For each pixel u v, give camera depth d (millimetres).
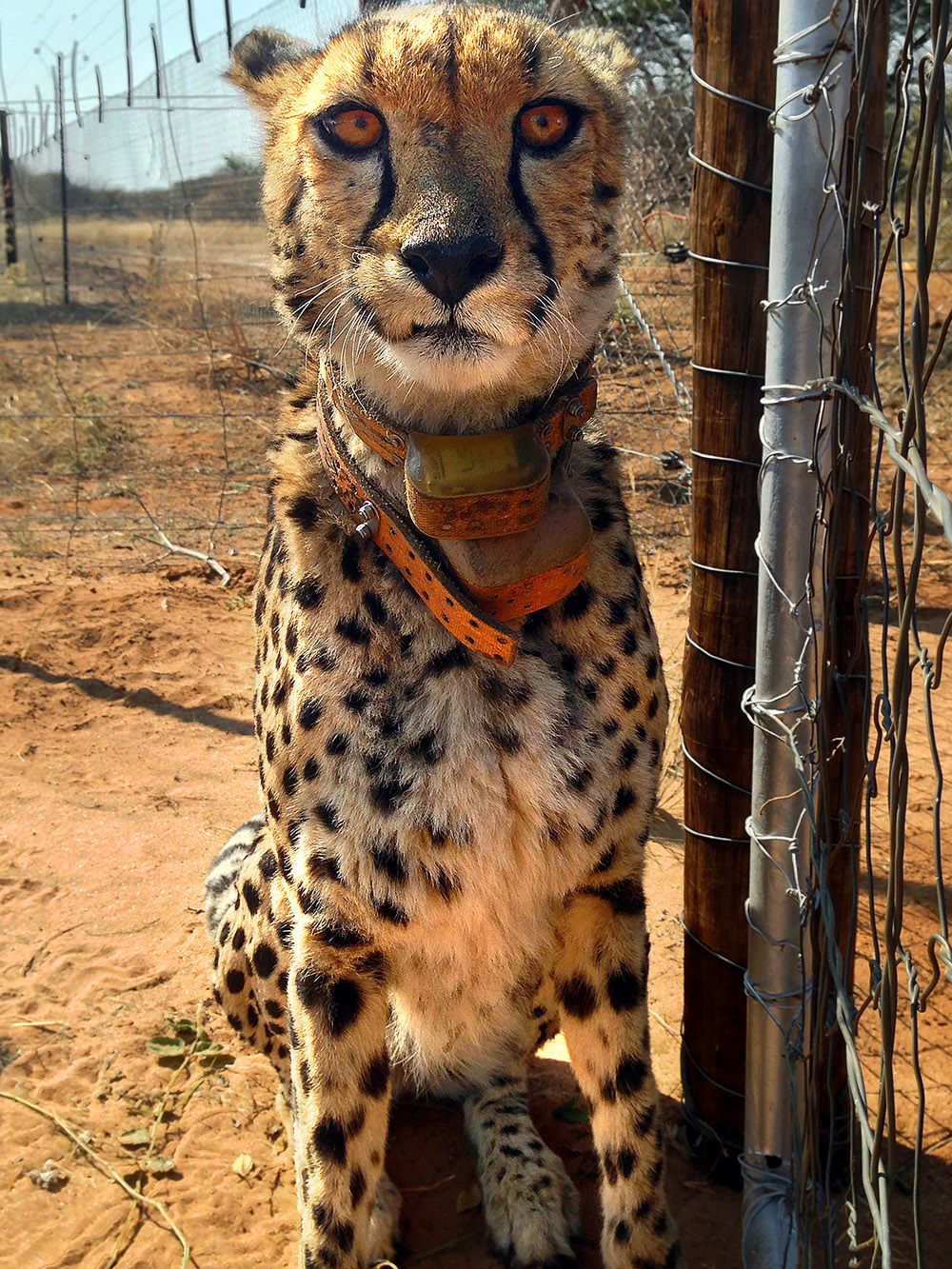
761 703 588
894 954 407
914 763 1208
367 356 584
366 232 561
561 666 599
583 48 654
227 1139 783
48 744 1282
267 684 652
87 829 1123
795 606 552
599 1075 652
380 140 553
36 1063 838
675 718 1229
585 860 619
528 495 546
